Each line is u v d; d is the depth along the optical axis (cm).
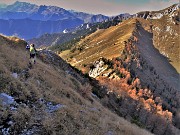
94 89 7094
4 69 2372
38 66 3459
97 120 2652
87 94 4575
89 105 3403
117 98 13362
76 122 2258
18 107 2000
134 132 3097
